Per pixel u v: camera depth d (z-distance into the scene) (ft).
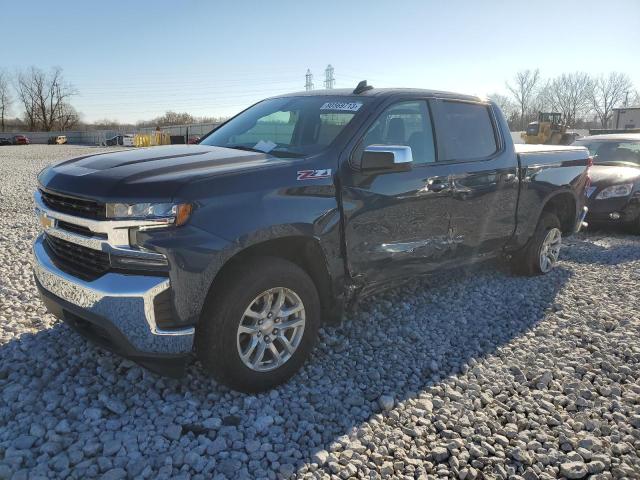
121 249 9.62
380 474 8.89
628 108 107.76
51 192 10.85
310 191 11.41
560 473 9.07
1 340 12.89
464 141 15.81
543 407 11.02
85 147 170.19
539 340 14.29
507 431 10.12
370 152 11.84
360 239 12.51
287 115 14.11
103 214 9.73
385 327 14.75
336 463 8.95
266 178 10.82
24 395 10.51
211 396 10.78
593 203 28.40
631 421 10.50
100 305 9.70
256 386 10.89
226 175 10.37
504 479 8.90
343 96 14.08
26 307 15.12
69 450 8.93
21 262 20.13
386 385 11.69
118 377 11.37
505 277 19.71
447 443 9.73
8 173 60.64
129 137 169.99
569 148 20.58
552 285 18.97
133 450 9.06
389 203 13.03
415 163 14.08
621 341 14.10
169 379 11.35
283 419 10.23
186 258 9.61
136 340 9.65
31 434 9.36
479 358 13.11
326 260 11.85
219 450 9.25
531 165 17.97
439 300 16.99
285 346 11.36
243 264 10.68
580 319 15.70
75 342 12.85
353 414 10.56
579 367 12.66
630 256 23.73
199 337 10.34
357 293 13.04
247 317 10.80
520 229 18.02
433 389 11.48
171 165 10.68
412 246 13.91
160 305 9.63
